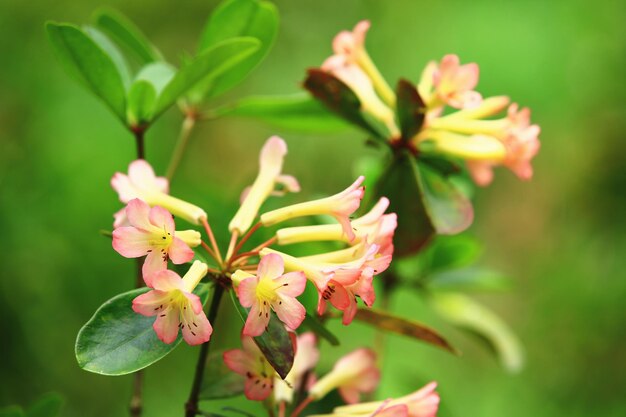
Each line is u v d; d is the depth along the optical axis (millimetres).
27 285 1262
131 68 1617
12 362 1218
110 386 1299
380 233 664
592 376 1603
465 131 764
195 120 813
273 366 652
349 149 1729
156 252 639
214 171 1788
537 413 1592
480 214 1935
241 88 1802
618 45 1782
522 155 763
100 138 1441
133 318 656
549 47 1784
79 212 1358
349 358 727
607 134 1769
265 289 632
